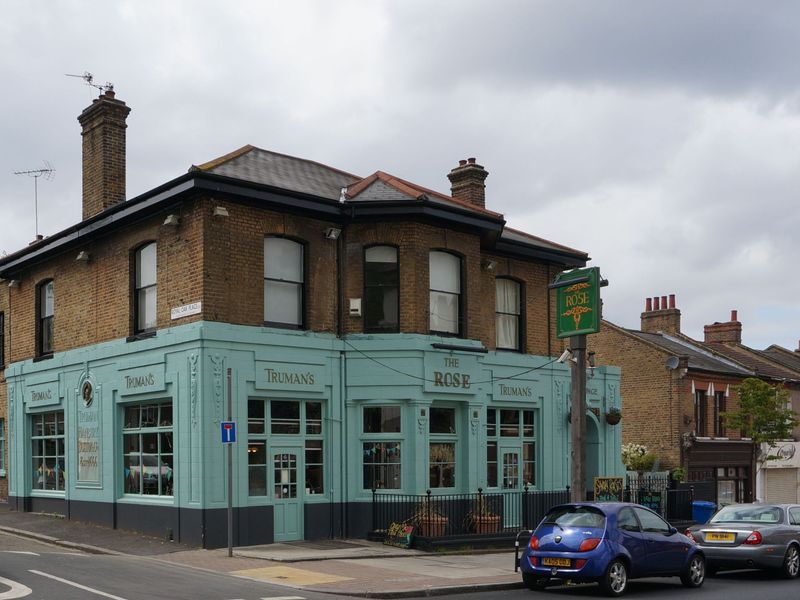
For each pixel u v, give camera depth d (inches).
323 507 793.6
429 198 862.5
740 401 1343.5
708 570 715.4
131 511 804.0
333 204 812.6
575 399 723.4
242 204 766.5
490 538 788.0
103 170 901.8
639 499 1047.0
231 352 743.7
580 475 711.1
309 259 808.3
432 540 747.4
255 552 690.8
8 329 1064.8
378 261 832.9
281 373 771.4
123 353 823.1
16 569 550.9
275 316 789.9
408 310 813.9
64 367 922.1
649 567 584.1
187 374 740.0
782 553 678.5
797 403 1594.5
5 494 1073.5
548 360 992.9
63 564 583.8
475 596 555.5
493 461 922.7
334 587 553.0
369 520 802.2
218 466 725.9
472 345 858.1
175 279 770.2
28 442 997.8
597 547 557.6
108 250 867.4
